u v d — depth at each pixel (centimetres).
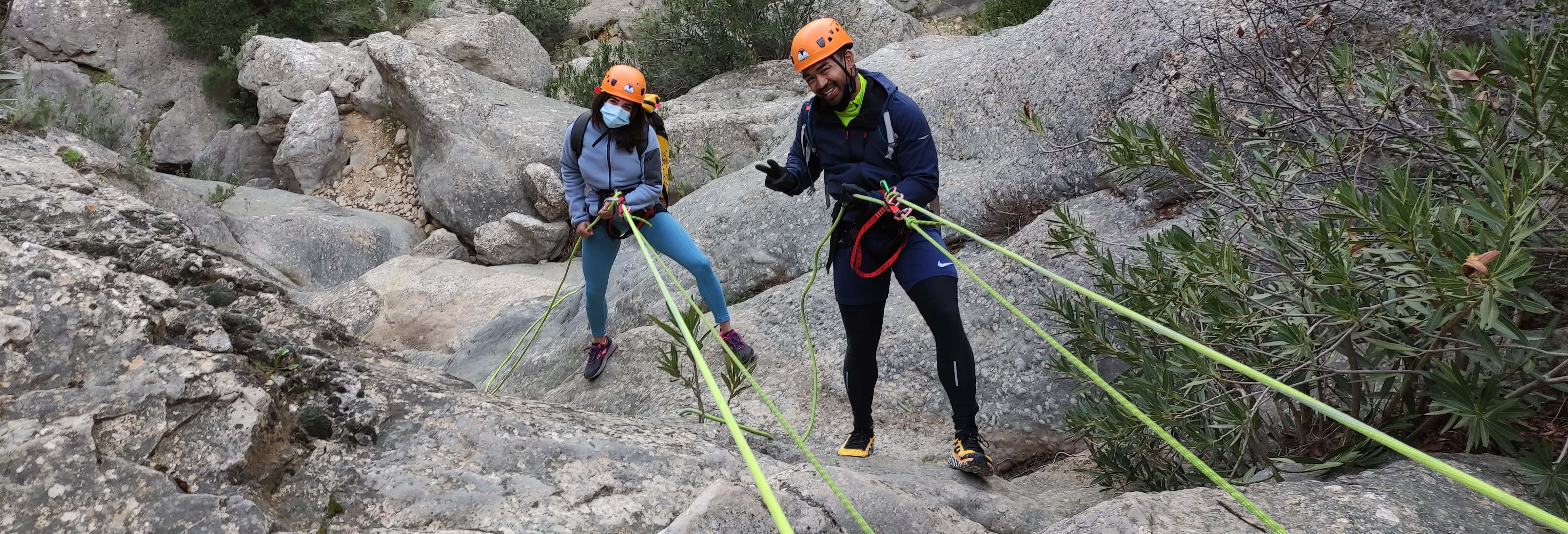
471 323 647
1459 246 195
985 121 548
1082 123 479
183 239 388
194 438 226
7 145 632
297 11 1179
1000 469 375
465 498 239
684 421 351
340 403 268
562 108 1021
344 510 231
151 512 199
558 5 1418
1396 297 230
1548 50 266
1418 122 308
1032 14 1173
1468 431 240
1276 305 256
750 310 516
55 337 242
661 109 953
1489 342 208
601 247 454
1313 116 317
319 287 805
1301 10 397
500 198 896
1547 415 248
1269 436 290
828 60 276
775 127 870
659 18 1177
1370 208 229
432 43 1171
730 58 1077
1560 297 256
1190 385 260
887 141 285
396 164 1022
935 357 415
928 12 1359
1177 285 279
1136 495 215
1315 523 199
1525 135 257
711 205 660
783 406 414
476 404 279
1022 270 431
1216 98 372
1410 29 346
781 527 134
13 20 1152
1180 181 402
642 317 557
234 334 279
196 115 1138
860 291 303
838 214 303
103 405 224
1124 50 473
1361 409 265
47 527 191
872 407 405
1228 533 196
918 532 232
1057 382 382
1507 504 119
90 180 488
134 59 1169
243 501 207
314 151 995
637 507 247
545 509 239
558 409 298
